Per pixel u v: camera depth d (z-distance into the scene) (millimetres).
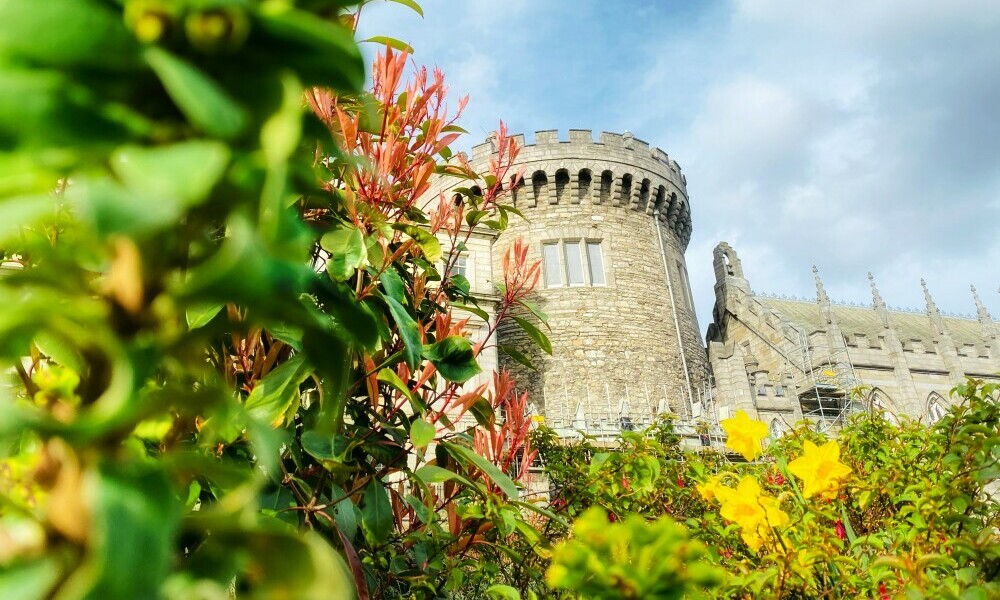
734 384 28281
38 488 613
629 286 29219
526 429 2734
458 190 3143
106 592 417
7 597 448
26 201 490
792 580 2193
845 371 33031
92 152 512
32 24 483
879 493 2879
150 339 520
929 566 1965
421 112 2574
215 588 566
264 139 509
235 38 538
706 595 1966
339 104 2514
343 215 2402
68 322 509
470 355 2299
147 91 557
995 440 2410
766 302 43000
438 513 2656
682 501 4211
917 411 34406
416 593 2594
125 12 514
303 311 628
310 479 2410
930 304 39156
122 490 466
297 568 564
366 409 2602
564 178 30359
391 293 2123
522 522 2412
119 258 529
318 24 535
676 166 34500
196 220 586
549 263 28953
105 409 453
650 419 22953
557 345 27000
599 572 974
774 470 3158
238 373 2162
